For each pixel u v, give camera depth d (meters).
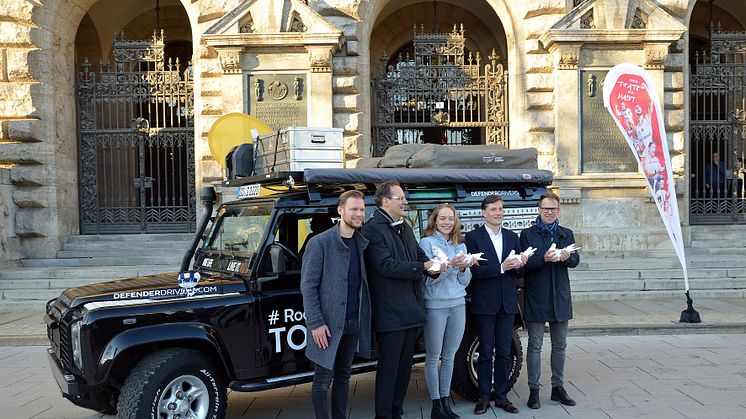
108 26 17.61
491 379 5.93
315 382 4.90
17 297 11.67
